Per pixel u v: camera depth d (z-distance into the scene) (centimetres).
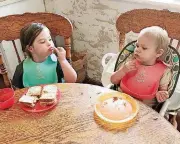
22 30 136
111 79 135
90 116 102
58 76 152
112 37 209
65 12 225
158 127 96
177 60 126
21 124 101
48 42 136
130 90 131
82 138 93
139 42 123
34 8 224
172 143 89
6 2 198
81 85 121
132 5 182
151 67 129
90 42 227
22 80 146
